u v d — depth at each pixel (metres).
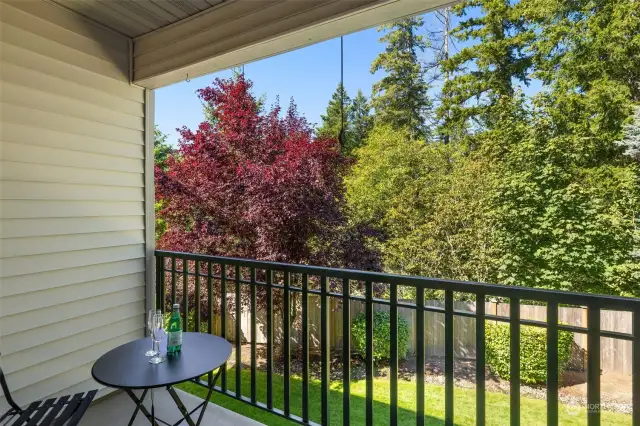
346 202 5.66
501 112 6.29
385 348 5.08
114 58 2.57
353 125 8.48
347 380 1.70
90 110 2.42
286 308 1.94
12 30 2.01
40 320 2.12
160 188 4.89
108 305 2.52
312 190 4.77
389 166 6.62
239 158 5.23
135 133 2.73
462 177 6.07
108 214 2.53
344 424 1.71
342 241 5.15
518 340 1.28
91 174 2.42
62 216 2.25
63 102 2.26
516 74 6.50
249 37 2.12
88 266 2.40
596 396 1.14
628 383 3.96
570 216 5.28
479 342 1.36
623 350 4.11
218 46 2.24
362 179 6.55
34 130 2.11
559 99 5.64
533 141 5.71
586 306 1.17
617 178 5.10
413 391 4.27
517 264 5.46
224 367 2.23
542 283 5.34
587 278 5.13
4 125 1.97
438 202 6.03
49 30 2.19
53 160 2.21
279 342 5.38
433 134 7.79
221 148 5.21
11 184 2.00
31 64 2.10
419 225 6.12
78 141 2.34
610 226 5.07
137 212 2.74
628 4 5.20
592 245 5.12
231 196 4.88
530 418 3.46
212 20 2.27
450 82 7.29
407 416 3.66
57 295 2.21
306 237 4.85
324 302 1.78
